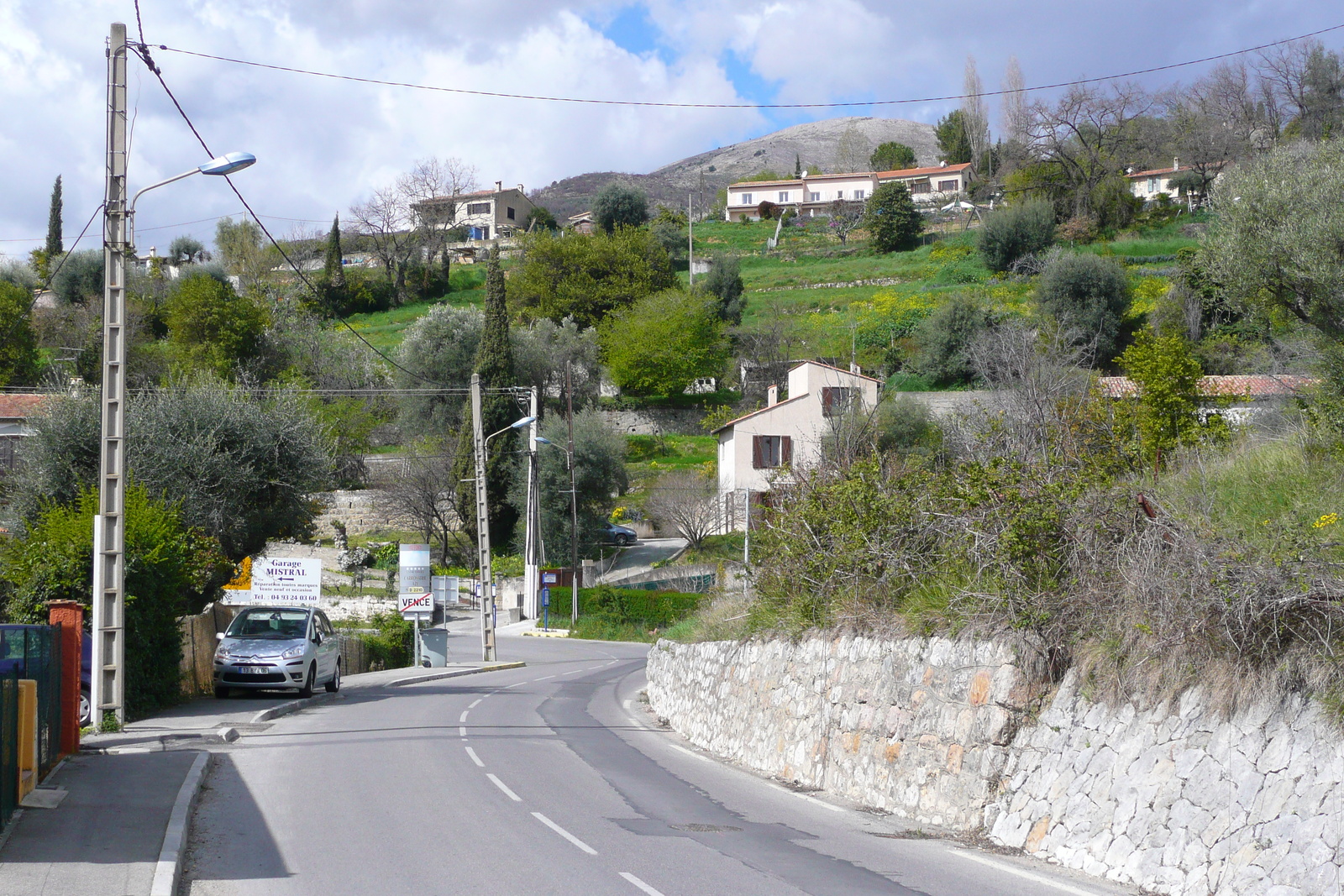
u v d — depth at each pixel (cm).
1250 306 1523
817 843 952
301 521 2522
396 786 1199
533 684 2947
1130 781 831
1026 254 8088
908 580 1281
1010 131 11300
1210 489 1187
